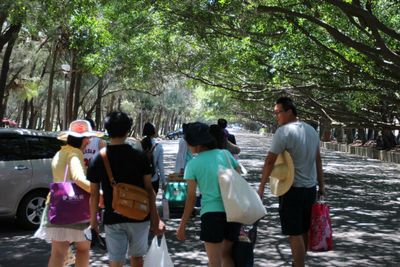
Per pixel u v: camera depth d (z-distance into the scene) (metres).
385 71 19.11
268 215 11.72
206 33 16.00
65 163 5.32
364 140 53.44
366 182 20.53
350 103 30.23
